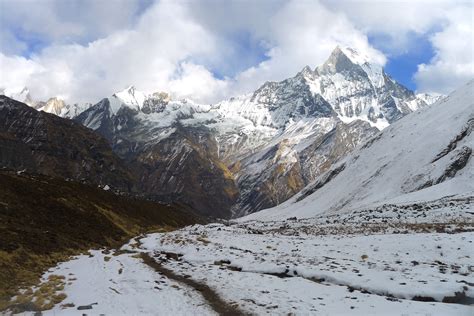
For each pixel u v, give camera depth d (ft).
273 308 74.90
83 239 151.43
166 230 248.52
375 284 82.69
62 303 80.94
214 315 74.43
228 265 113.19
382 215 189.88
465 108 563.07
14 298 83.05
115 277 101.96
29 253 110.83
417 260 98.68
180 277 104.58
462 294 75.51
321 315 69.41
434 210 177.37
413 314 67.15
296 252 118.52
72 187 214.90
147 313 75.41
